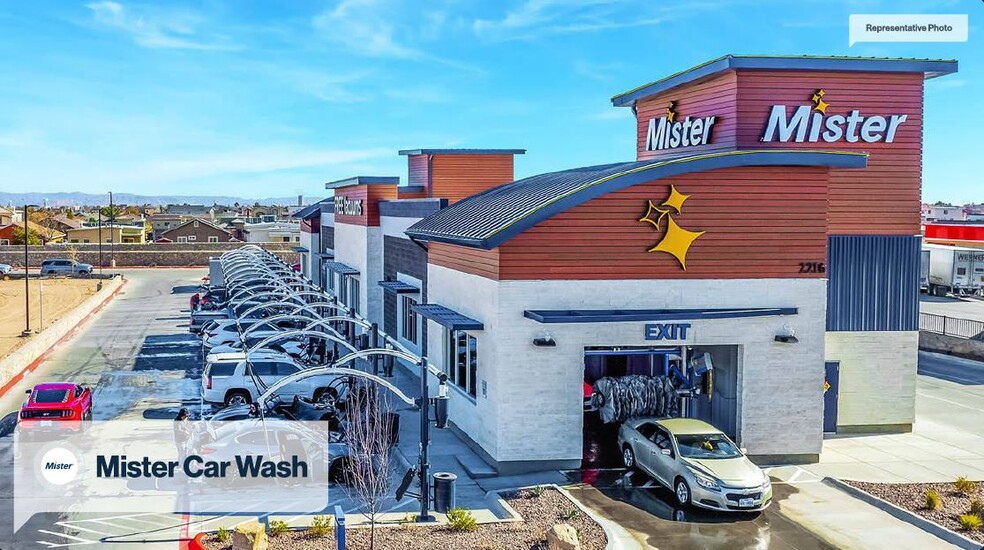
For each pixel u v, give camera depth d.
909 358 25.61
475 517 17.56
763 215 21.61
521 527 16.77
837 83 24.88
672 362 22.19
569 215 20.83
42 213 184.38
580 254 20.91
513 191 27.47
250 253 60.31
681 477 18.62
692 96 27.03
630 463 21.06
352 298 44.81
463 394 23.70
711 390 22.39
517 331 20.72
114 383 32.50
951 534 16.83
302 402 22.17
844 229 25.16
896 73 25.02
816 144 24.94
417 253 32.22
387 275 39.16
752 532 17.20
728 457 18.92
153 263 105.56
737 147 24.73
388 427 20.64
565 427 20.97
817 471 21.42
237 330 36.88
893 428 25.73
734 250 21.55
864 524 17.73
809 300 21.89
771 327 21.72
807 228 21.80
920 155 25.30
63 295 68.56
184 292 71.50
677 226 21.25
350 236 45.41
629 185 20.88
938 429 26.33
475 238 20.69
